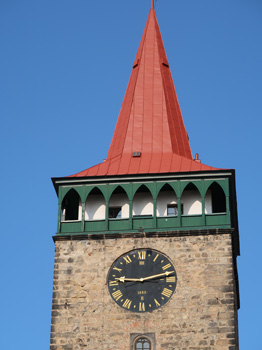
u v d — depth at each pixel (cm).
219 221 9119
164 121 10075
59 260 9100
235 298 9356
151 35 10831
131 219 9225
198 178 9331
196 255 8981
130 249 9075
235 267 9631
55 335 8769
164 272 8950
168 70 10656
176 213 9338
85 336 8744
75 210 9744
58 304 8906
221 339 8594
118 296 8894
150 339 8656
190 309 8756
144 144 9881
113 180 9394
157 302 8812
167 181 9344
